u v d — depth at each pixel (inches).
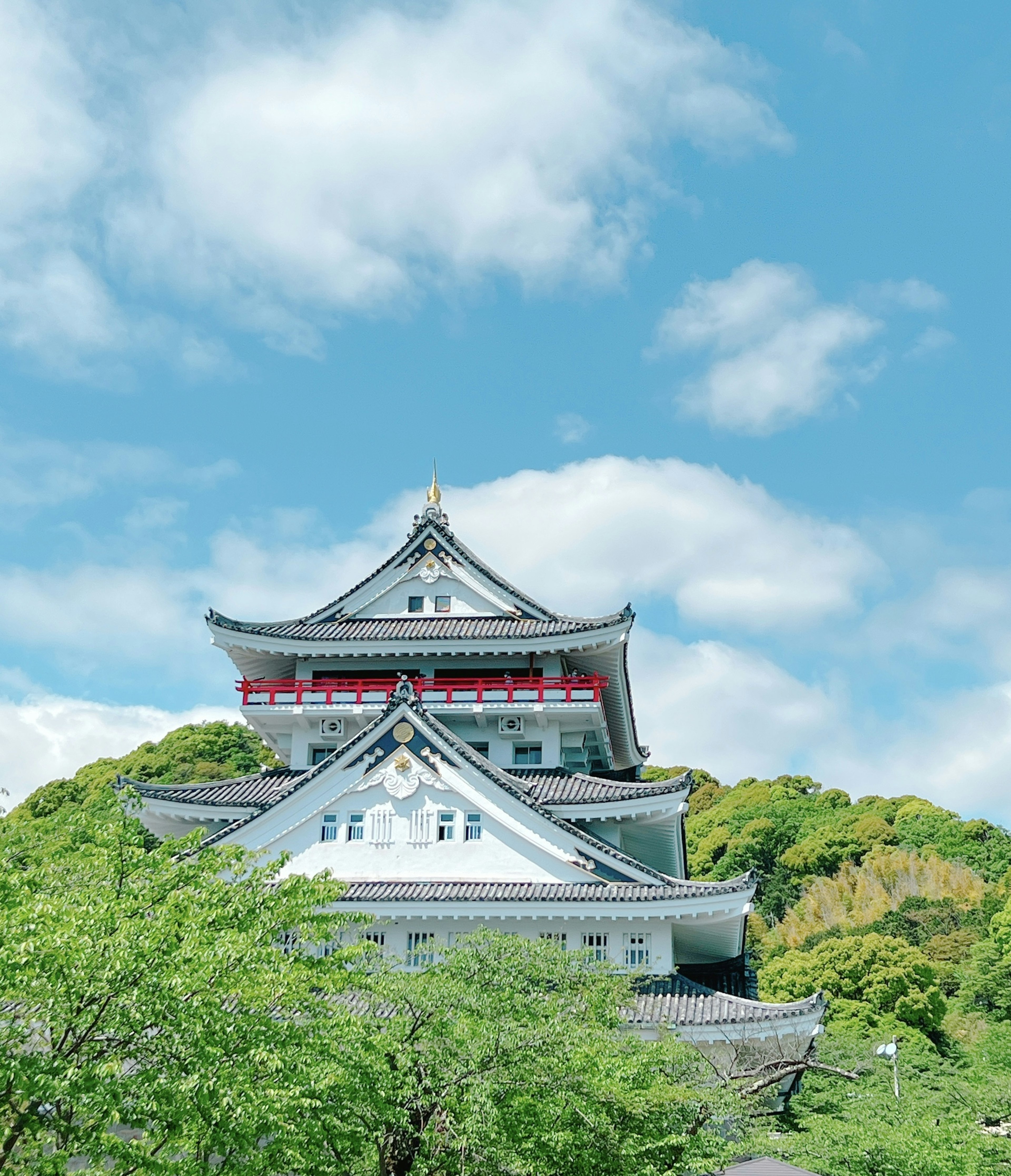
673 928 1493.6
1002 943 3767.2
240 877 1450.5
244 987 717.9
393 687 1770.4
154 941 666.8
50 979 639.8
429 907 1434.5
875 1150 1259.2
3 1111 645.9
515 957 1092.5
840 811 6181.1
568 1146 898.7
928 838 5634.8
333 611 1910.7
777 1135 1290.6
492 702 1742.1
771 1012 1320.1
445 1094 882.8
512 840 1515.7
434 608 1907.0
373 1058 814.5
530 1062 909.2
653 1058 1000.2
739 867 5689.0
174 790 1667.1
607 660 1847.9
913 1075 2182.6
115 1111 624.4
